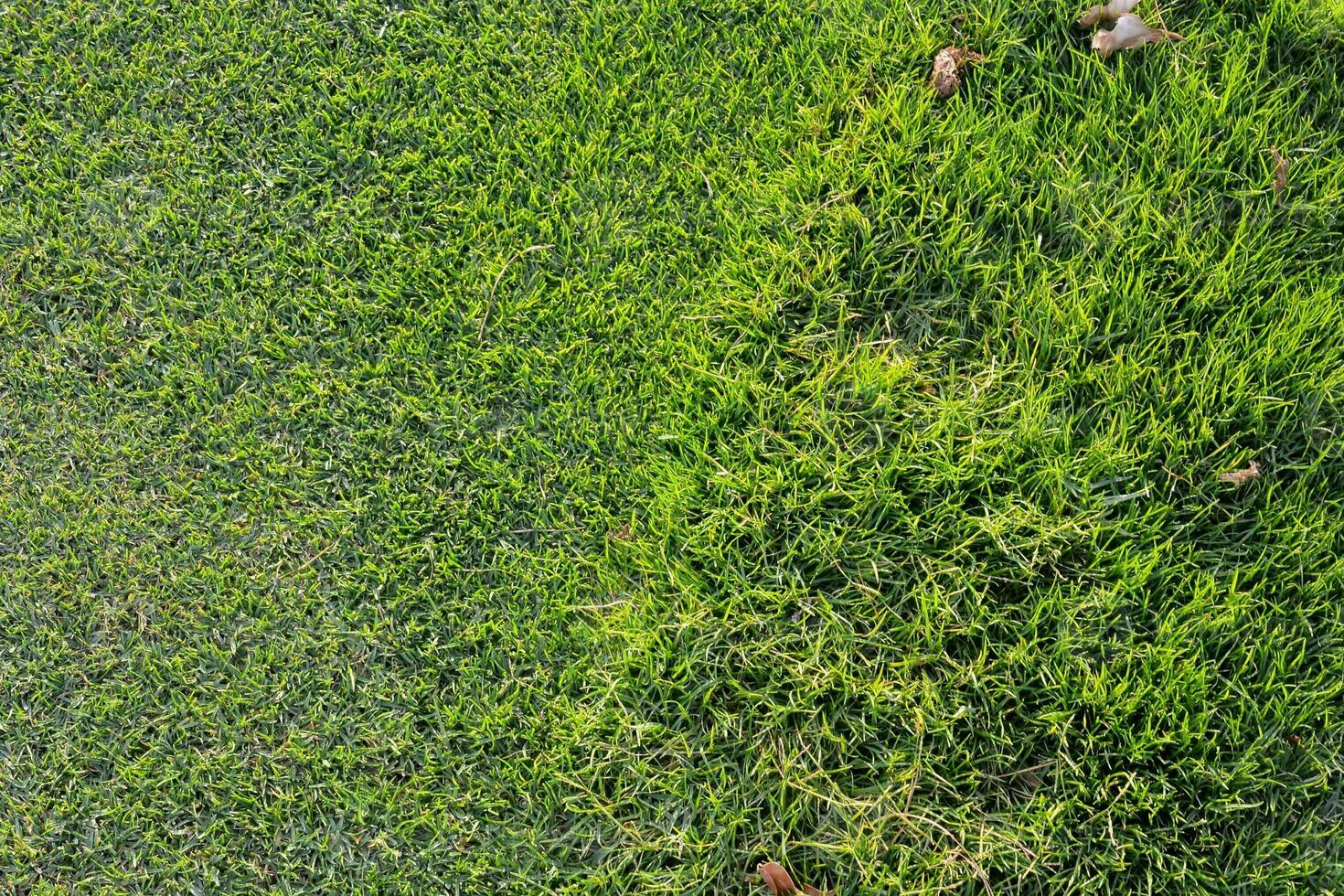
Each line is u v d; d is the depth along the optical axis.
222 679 1.92
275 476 2.03
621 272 2.13
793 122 2.22
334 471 2.04
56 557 2.00
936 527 1.91
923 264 2.14
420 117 2.27
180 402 2.09
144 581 1.98
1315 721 1.78
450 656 1.92
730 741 1.86
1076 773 1.76
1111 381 1.98
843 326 2.09
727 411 2.03
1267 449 1.93
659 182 2.20
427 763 1.85
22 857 1.82
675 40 2.29
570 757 1.85
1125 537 1.90
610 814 1.82
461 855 1.81
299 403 2.07
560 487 2.02
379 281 2.16
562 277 2.16
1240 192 2.10
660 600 1.93
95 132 2.30
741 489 1.98
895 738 1.83
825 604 1.90
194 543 1.99
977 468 1.94
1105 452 1.92
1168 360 2.01
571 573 1.95
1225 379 1.97
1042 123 2.21
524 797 1.84
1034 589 1.88
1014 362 2.03
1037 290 2.05
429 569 1.97
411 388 2.09
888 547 1.93
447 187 2.23
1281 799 1.75
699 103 2.25
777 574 1.92
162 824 1.84
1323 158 2.12
